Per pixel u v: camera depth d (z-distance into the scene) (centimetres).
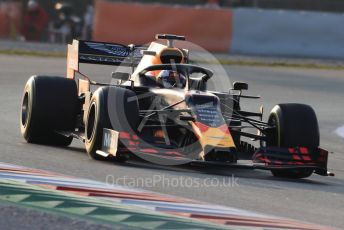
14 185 2416
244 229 2052
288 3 12162
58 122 3381
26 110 3459
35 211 2123
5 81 6022
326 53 9625
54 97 3369
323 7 12169
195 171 2981
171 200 2355
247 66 8319
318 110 5756
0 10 10244
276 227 2097
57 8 10775
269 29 9588
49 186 2427
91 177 2652
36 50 8781
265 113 5459
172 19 9375
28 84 3425
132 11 9344
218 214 2211
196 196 2466
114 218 2092
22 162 2895
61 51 8850
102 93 2991
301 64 8819
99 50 3606
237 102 3275
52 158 3045
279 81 7306
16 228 1959
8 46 9081
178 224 2064
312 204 2506
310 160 2959
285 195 2622
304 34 9625
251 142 4306
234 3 11500
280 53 9619
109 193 2383
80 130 3431
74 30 10388
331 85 7300
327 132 4847
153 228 2016
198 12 9425
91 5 10800
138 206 2238
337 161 3819
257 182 2848
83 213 2128
